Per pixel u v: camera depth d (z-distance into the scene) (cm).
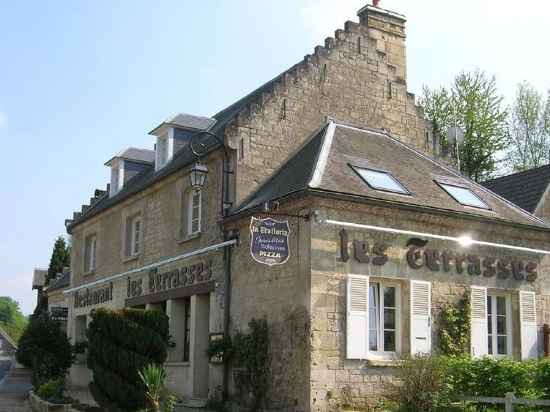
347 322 1387
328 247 1400
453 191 1717
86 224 2806
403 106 2009
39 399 1855
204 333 1750
